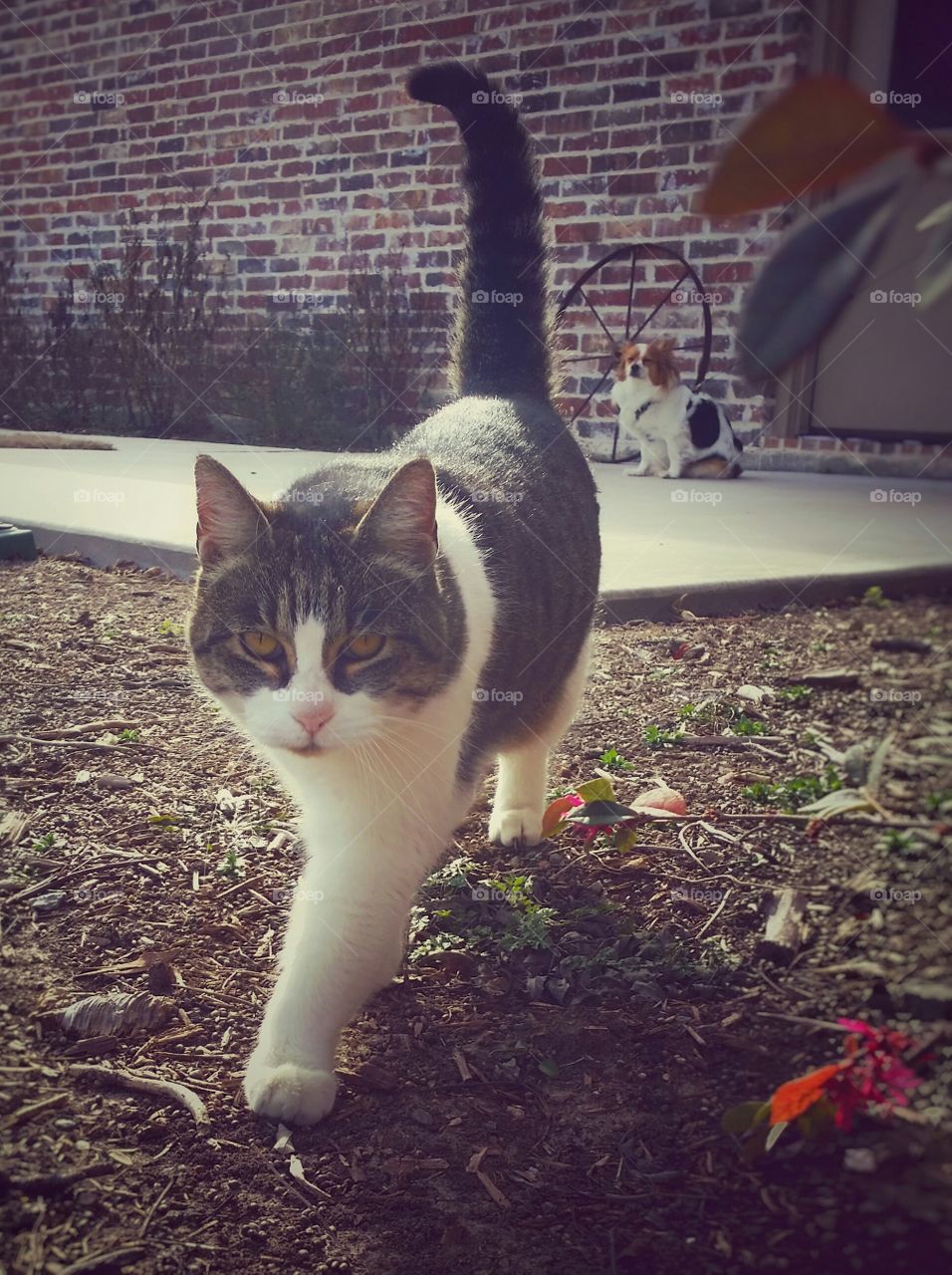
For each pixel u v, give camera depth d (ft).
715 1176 5.06
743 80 21.88
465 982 6.87
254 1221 5.00
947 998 4.61
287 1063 5.82
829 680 10.71
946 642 4.75
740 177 1.48
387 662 6.49
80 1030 6.18
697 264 22.98
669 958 6.83
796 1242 4.49
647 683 11.27
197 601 7.06
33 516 16.87
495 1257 4.78
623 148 23.41
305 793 6.77
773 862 7.88
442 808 6.87
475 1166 5.35
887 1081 4.05
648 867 8.07
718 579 13.19
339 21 27.09
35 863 7.89
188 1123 5.58
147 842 8.27
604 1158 5.33
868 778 4.63
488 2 24.81
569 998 6.64
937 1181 4.28
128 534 15.61
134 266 30.32
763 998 6.26
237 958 6.99
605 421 24.93
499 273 10.04
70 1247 4.75
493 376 10.11
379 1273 4.74
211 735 10.20
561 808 8.36
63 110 32.35
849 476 22.21
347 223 27.76
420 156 26.40
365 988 6.31
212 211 29.94
